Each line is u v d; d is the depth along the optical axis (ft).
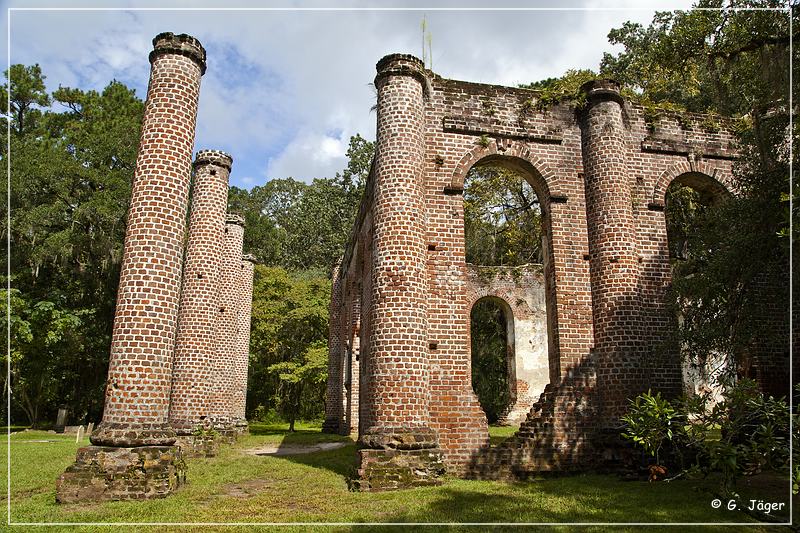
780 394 55.52
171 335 46.11
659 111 61.93
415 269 50.14
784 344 56.18
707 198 65.41
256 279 138.72
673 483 43.70
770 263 43.62
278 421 155.43
